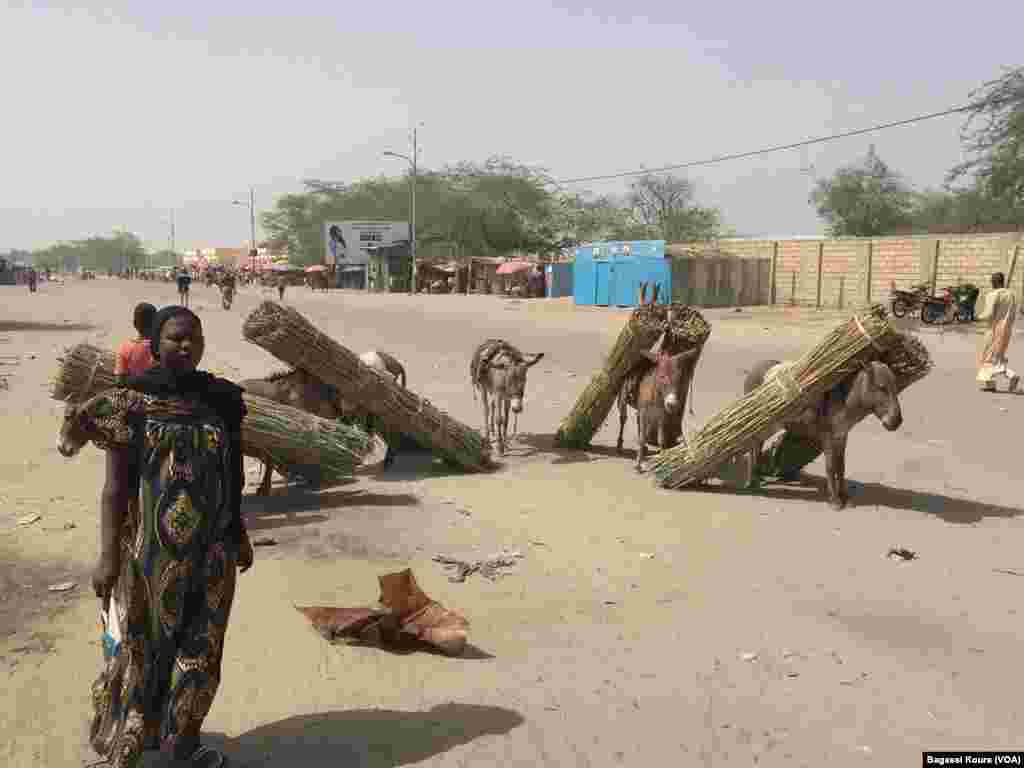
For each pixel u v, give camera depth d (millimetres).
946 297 32312
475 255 74750
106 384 7559
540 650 4871
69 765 3621
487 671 4586
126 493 3254
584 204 76375
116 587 3322
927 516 7867
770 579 6141
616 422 13078
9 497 8203
